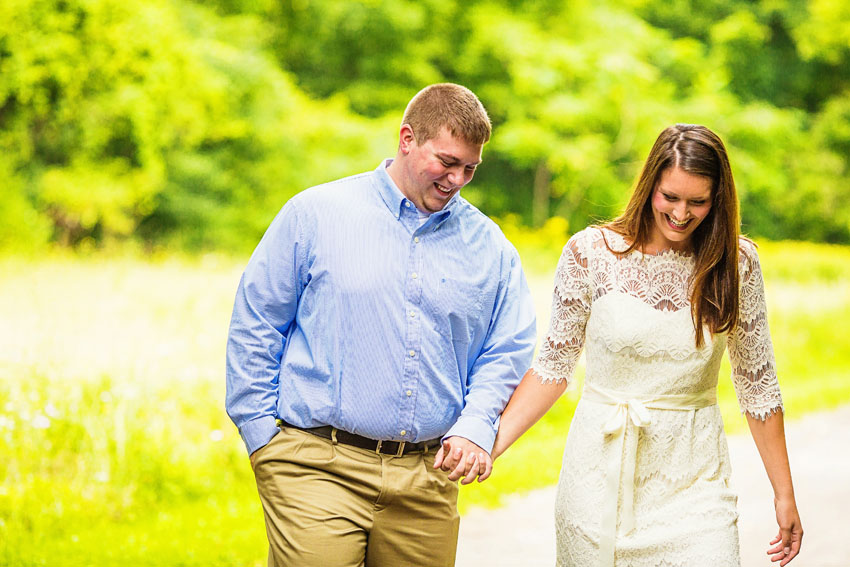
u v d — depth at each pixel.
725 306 4.68
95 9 28.23
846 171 49.81
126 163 33.56
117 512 8.86
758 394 4.87
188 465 9.60
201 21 35.84
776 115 44.69
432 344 4.86
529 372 5.05
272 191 36.84
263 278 4.91
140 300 15.09
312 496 4.80
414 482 4.89
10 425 9.26
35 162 32.47
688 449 4.73
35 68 28.06
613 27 42.66
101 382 10.27
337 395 4.81
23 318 13.14
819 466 11.38
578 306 4.86
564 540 4.87
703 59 46.69
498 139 42.41
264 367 4.92
